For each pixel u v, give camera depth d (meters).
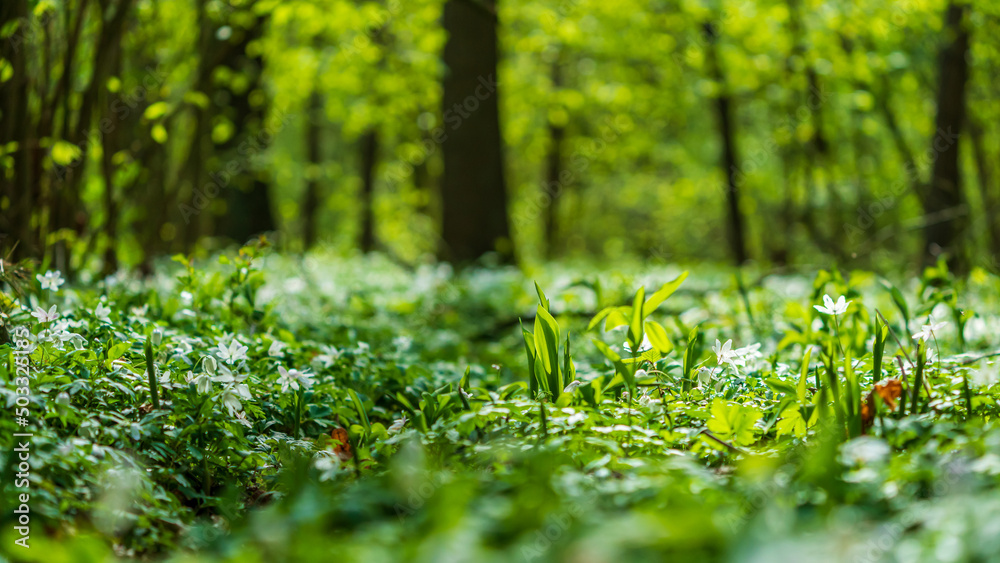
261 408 3.88
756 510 2.39
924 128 18.53
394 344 5.75
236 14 8.74
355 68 15.19
